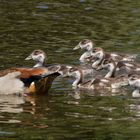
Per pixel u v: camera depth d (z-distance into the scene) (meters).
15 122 19.28
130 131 18.56
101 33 32.22
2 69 25.52
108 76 26.73
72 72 25.06
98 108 21.00
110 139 17.83
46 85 22.77
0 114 20.12
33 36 31.22
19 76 22.81
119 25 33.78
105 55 28.44
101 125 19.06
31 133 18.25
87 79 26.05
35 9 37.06
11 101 21.86
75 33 32.09
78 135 18.11
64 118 19.75
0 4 38.19
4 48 28.81
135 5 38.75
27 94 22.73
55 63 27.17
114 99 22.41
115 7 38.09
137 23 34.25
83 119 19.67
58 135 18.08
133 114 20.28
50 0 39.62
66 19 34.91
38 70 22.91
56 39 30.86
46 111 20.53
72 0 39.88
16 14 35.72
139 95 23.11
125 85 24.81
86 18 35.22
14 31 32.03
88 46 29.03
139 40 31.02
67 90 23.77
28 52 28.30
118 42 30.61
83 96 22.84
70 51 29.22
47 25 33.44
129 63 27.53
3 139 17.69
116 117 19.95
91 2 39.38
